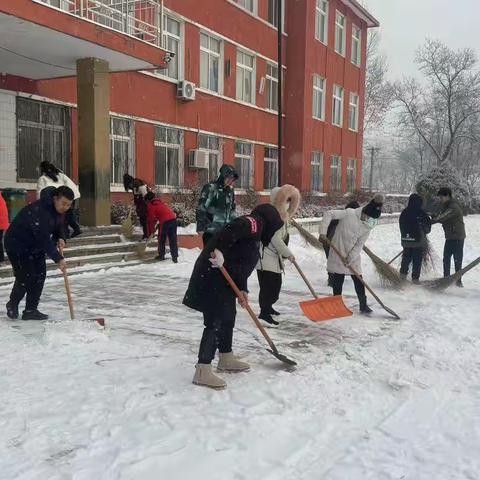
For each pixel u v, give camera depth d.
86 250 9.79
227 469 2.91
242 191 18.95
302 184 22.47
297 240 13.46
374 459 3.08
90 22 9.45
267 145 21.02
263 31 20.30
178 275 9.20
